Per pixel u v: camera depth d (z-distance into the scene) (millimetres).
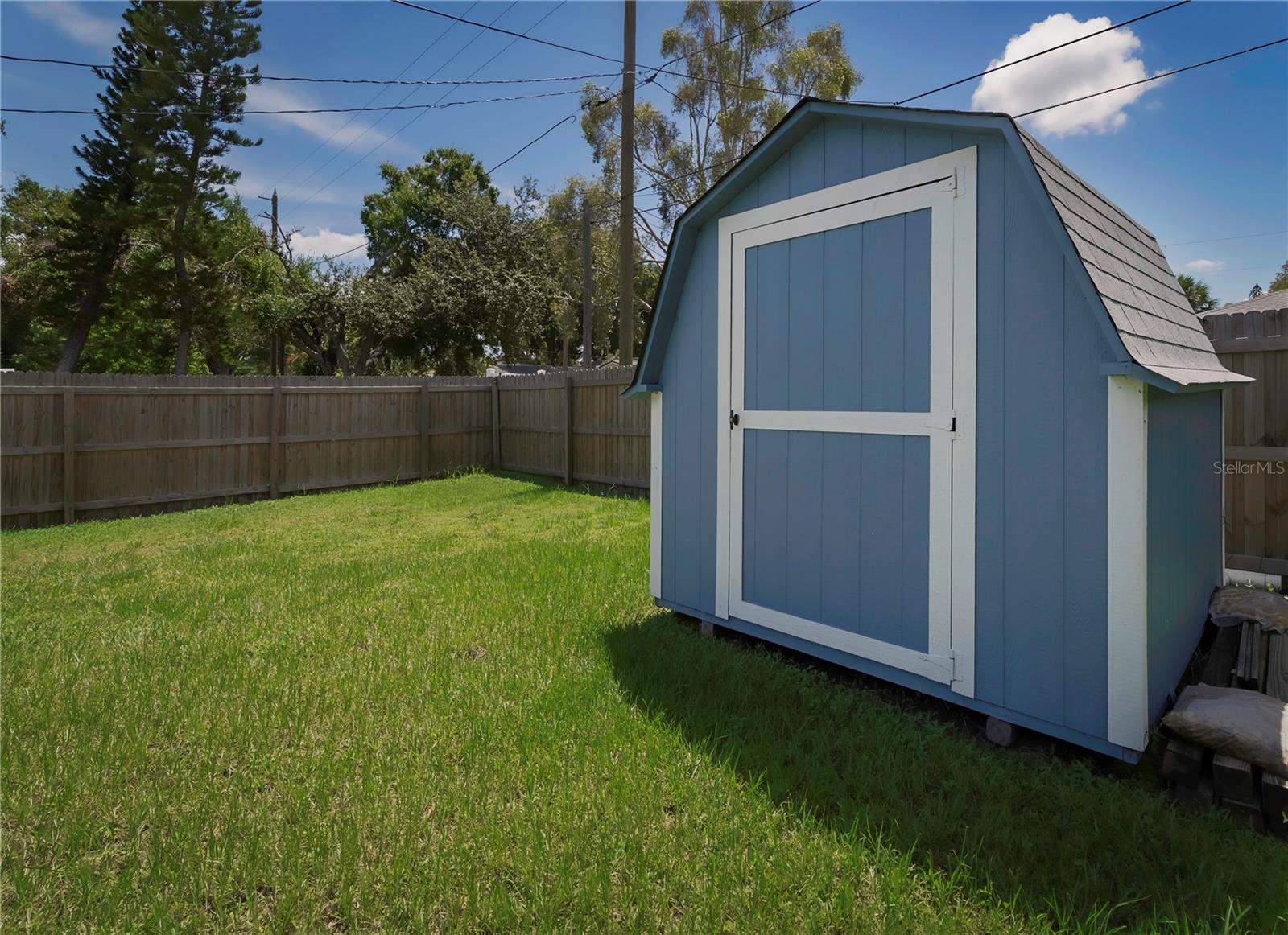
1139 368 2115
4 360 24156
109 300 19688
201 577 5168
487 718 2752
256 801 2246
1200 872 1772
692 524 3887
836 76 20844
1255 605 3117
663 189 21859
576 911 1709
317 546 6270
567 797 2199
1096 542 2289
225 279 22297
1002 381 2523
